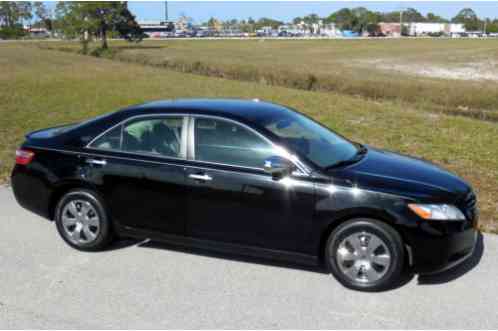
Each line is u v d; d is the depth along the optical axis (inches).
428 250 174.6
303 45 3705.7
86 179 209.6
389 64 1877.5
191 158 197.8
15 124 504.7
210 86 891.4
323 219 180.4
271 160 182.7
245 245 193.9
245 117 196.5
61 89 795.4
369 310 167.9
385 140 437.7
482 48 2854.3
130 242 224.2
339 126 498.3
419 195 176.1
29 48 2847.0
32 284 186.4
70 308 169.6
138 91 784.3
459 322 160.9
